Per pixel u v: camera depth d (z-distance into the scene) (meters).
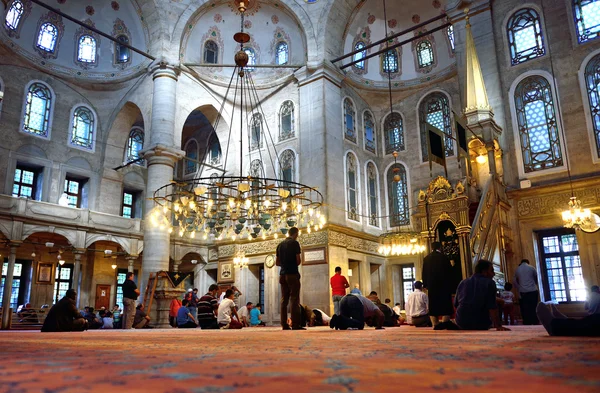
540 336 4.24
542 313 4.16
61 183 22.19
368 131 23.69
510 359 1.97
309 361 1.98
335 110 21.52
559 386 1.18
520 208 15.72
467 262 11.80
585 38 16.14
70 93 23.14
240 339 4.68
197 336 5.92
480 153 16.53
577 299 14.74
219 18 23.77
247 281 21.70
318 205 15.15
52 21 22.64
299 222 20.12
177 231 23.69
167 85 21.20
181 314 15.91
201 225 15.20
